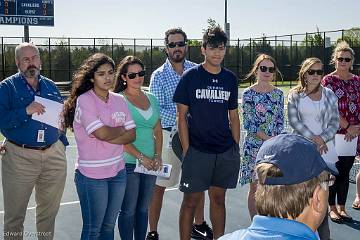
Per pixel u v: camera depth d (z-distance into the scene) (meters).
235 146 4.52
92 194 3.86
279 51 32.06
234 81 4.48
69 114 4.00
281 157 1.57
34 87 4.14
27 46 4.05
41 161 4.17
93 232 3.90
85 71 3.90
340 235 5.20
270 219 1.55
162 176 4.48
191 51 30.42
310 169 1.55
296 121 4.89
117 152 3.96
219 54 4.29
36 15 23.55
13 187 4.14
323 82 5.49
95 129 3.74
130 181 4.34
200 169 4.37
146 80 29.64
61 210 6.18
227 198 6.77
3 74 27.02
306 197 1.54
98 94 3.92
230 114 4.54
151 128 4.48
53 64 28.67
